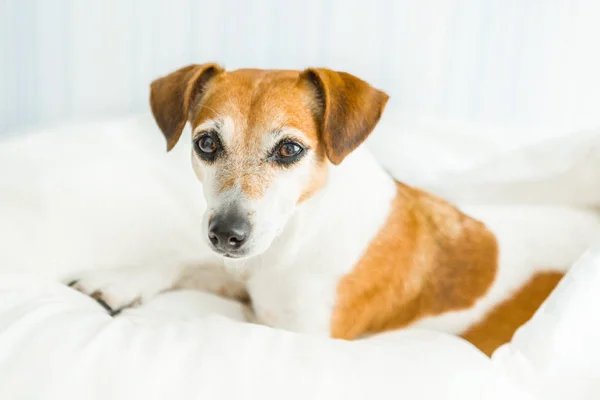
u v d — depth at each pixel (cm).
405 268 58
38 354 44
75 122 74
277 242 56
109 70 90
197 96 56
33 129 77
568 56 93
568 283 49
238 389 44
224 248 50
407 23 92
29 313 47
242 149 52
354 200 56
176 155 69
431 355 47
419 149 77
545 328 48
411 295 58
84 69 90
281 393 44
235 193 51
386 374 45
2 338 45
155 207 65
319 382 44
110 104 91
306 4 90
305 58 92
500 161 69
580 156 66
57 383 43
